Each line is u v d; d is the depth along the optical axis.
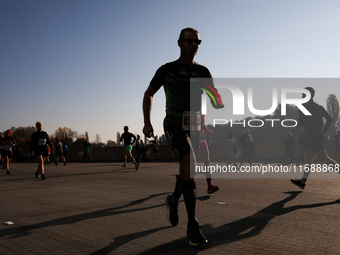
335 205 4.68
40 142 9.85
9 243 3.05
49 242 3.06
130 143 13.95
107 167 15.77
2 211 4.59
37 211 4.56
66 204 5.11
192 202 2.96
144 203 5.12
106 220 3.94
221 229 3.40
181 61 3.42
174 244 2.91
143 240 3.05
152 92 3.42
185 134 3.24
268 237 3.08
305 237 3.06
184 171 3.03
